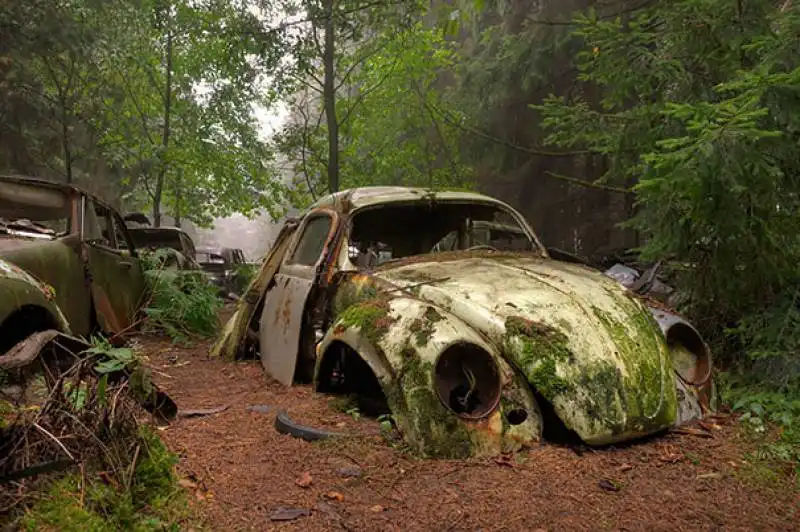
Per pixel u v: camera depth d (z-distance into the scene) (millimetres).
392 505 2564
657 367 3361
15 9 13055
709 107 4051
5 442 2229
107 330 5625
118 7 14430
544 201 19938
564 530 2385
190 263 11117
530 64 15352
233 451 3145
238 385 4652
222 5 12523
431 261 4238
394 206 4723
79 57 14172
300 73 12883
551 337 3180
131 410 2658
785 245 4508
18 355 2271
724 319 5043
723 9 4965
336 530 2377
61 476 2223
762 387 4172
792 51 4363
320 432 3273
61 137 16812
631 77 5305
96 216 5926
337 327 3570
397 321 3275
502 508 2531
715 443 3248
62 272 4980
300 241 5117
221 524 2398
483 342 3141
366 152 14961
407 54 13344
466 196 4930
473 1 8727
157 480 2545
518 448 3006
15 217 5570
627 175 6016
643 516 2496
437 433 2938
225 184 15906
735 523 2461
